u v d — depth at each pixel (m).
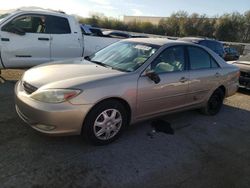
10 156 3.29
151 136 4.28
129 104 3.86
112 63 4.34
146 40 4.83
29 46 6.55
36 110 3.30
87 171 3.19
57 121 3.30
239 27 50.47
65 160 3.35
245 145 4.41
